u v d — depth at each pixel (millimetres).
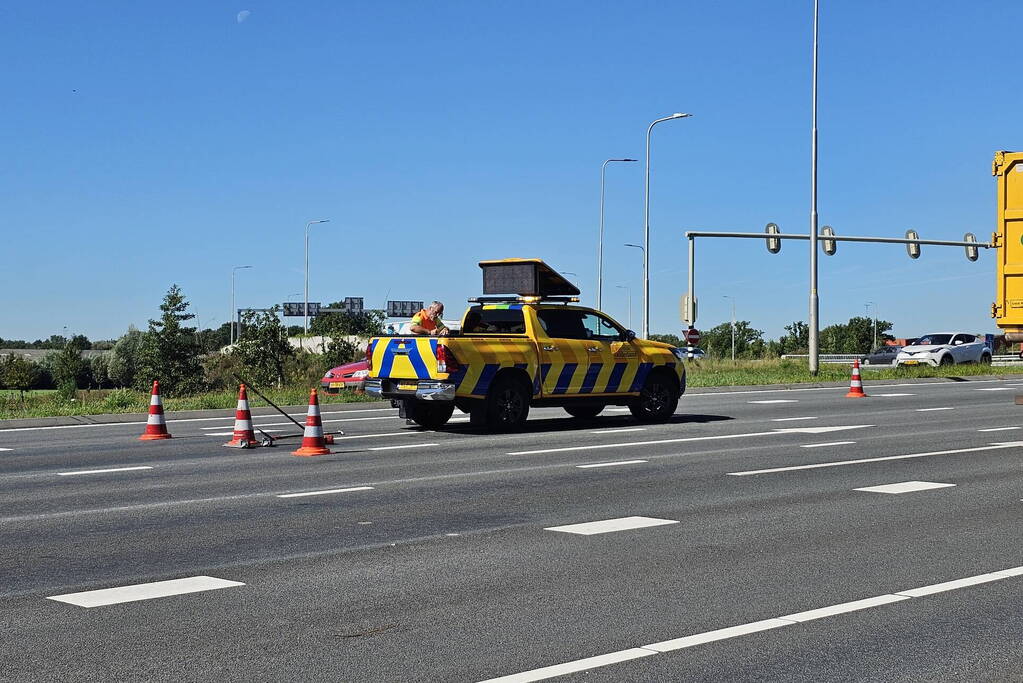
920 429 19578
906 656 6020
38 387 93250
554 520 10391
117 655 6082
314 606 7156
